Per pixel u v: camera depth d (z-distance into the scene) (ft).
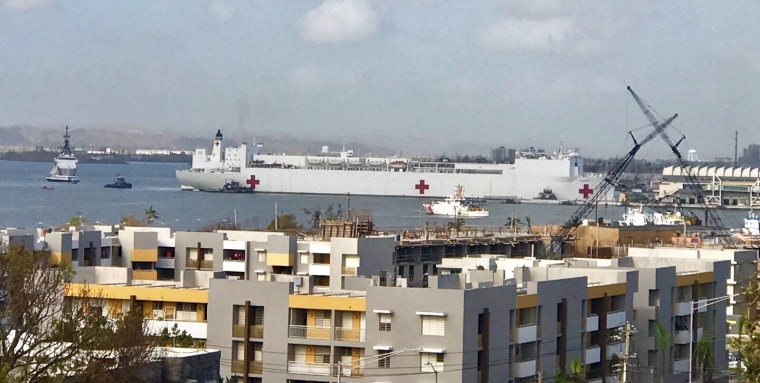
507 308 462.19
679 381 574.97
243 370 468.34
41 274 326.65
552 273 543.39
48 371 307.99
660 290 561.02
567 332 496.64
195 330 481.87
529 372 473.26
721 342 615.16
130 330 317.63
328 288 541.75
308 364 463.83
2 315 312.50
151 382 328.29
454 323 440.04
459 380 438.81
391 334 447.42
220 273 512.63
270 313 468.75
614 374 522.06
